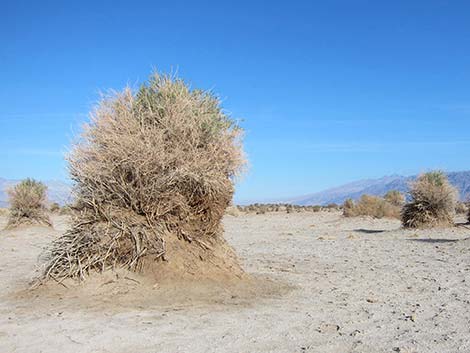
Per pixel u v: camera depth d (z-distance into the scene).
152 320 6.99
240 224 32.53
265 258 14.37
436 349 5.87
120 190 9.22
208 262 9.27
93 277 8.68
